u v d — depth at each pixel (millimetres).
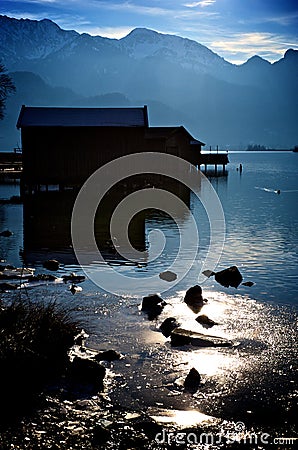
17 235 19922
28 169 39031
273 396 6672
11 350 6711
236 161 114750
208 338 8539
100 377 6980
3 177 49531
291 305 10703
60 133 39188
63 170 39406
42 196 35969
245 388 6887
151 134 47188
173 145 49125
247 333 9008
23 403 6254
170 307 10602
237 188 42844
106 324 9453
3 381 6484
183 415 6168
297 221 23875
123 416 6070
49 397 6457
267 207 29766
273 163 102688
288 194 38031
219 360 7816
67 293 11562
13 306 8211
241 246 17562
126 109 42875
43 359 7043
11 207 29484
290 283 12516
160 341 8602
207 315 10039
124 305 10711
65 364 7340
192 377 7117
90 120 40438
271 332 9055
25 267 14289
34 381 6805
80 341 8406
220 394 6719
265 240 18734
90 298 11195
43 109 41688
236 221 23969
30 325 7547
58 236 19750
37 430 5621
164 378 7191
